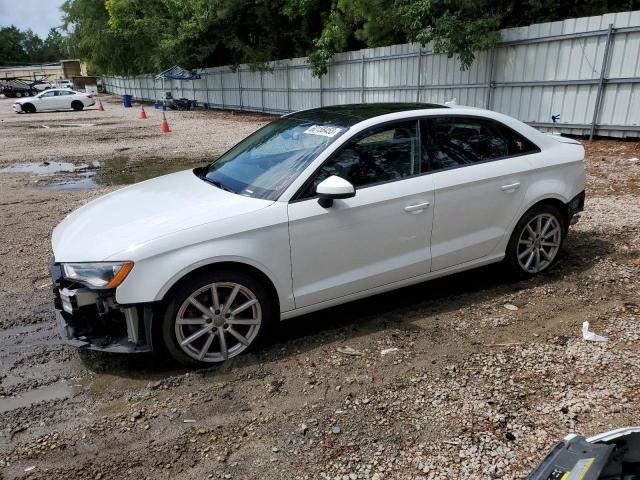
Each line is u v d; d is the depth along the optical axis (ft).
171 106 110.32
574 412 9.60
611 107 36.91
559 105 40.11
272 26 87.61
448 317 13.64
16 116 99.09
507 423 9.38
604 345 11.84
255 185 12.62
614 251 17.75
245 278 11.47
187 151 47.60
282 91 83.76
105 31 137.59
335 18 65.57
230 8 89.86
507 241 14.96
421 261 13.52
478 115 14.42
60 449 9.15
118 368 11.77
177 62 108.88
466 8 44.24
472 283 15.78
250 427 9.56
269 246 11.48
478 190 13.93
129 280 10.53
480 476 8.17
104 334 11.46
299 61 77.15
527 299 14.49
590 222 21.01
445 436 9.11
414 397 10.23
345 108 14.71
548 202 15.42
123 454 8.98
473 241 14.24
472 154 14.17
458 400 10.08
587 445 6.15
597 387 10.31
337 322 13.58
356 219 12.34
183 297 10.92
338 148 12.44
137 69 149.79
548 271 16.26
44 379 11.42
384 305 14.52
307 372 11.27
